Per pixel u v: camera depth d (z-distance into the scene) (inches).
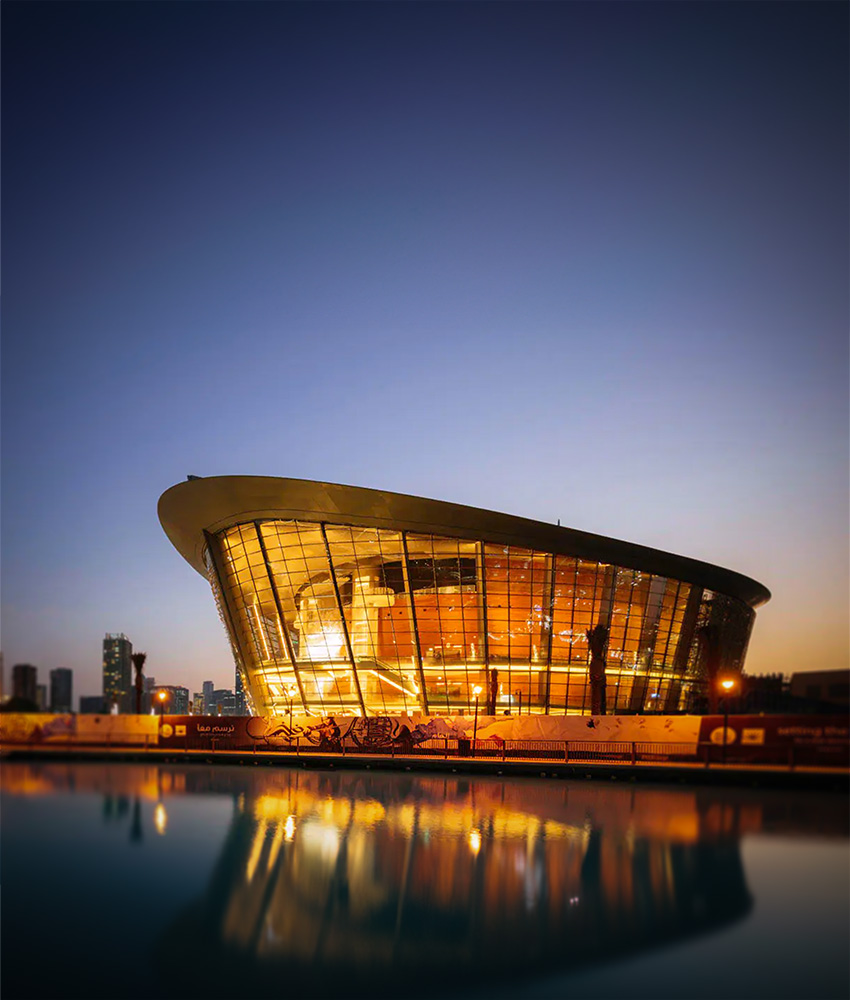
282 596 2650.1
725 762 1612.9
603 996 714.2
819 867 1018.1
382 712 2583.7
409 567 2566.4
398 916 881.5
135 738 1934.1
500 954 802.2
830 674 1935.3
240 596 2765.7
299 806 1368.1
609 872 1013.8
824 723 1540.4
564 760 1770.4
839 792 1461.6
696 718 1662.2
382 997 701.9
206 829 1199.6
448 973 754.8
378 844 1134.4
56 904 913.5
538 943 826.8
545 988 740.7
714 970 769.6
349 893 948.6
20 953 797.9
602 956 788.6
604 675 2440.9
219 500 2628.0
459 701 2551.7
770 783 1523.1
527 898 934.4
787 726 1571.1
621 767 1640.0
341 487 2472.9
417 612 2576.3
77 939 826.2
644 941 820.6
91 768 1771.7
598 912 896.9
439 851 1101.1
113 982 742.5
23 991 729.0
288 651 2659.9
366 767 1851.6
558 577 2591.0
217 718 1994.3
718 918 876.0
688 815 1274.6
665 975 747.4
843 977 757.9
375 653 2581.2
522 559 2571.4
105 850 1088.2
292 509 2554.1
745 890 949.8
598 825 1223.5
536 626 2573.8
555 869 1023.6
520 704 2559.1
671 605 2770.7
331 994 721.0
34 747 1855.3
